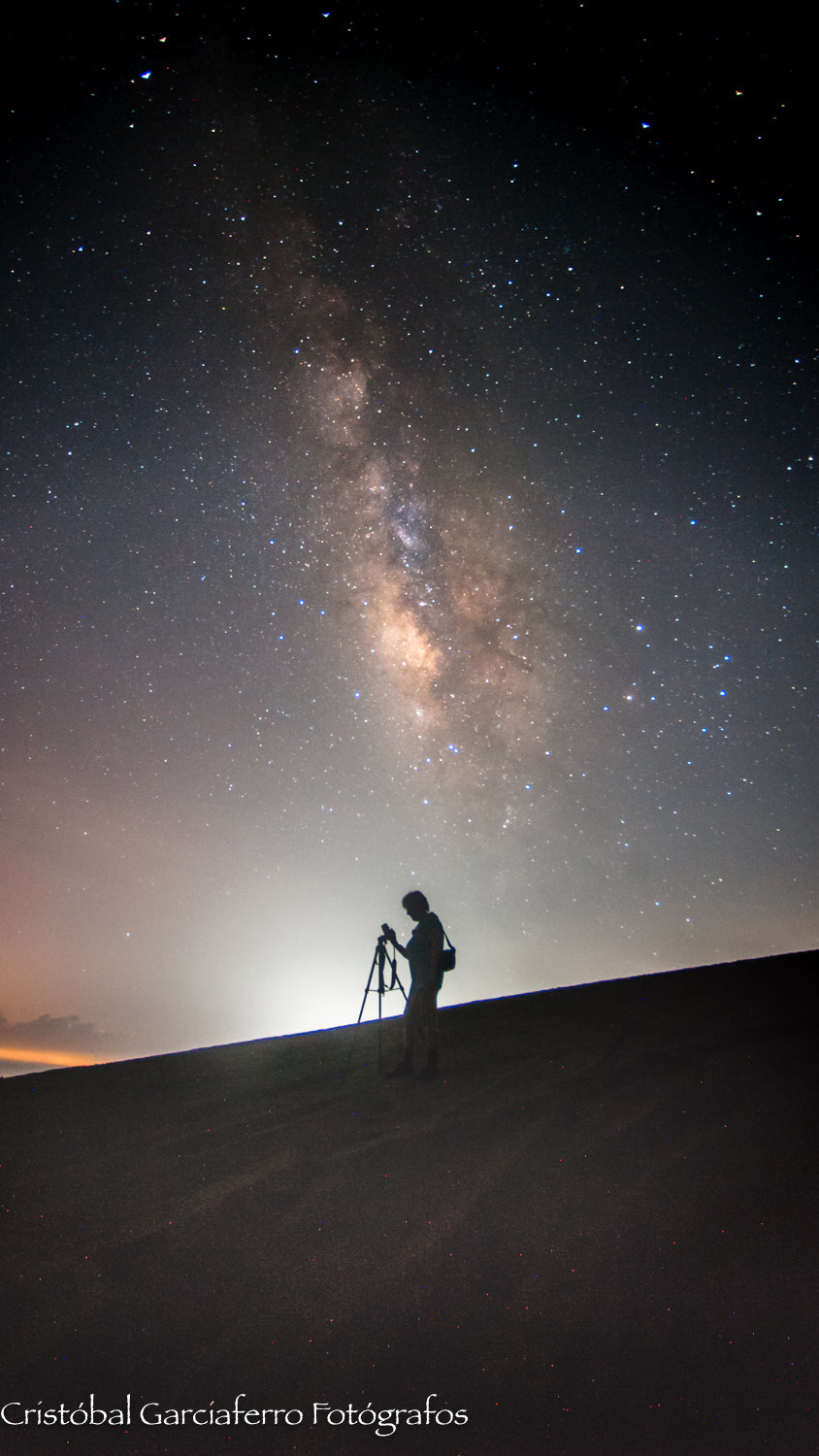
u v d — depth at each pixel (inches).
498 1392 92.8
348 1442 86.6
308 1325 110.6
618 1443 82.7
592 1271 117.3
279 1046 324.8
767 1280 109.2
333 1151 180.4
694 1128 168.6
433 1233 134.9
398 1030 330.3
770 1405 86.0
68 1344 109.3
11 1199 166.1
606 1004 310.2
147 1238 142.8
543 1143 170.1
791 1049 215.8
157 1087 266.4
